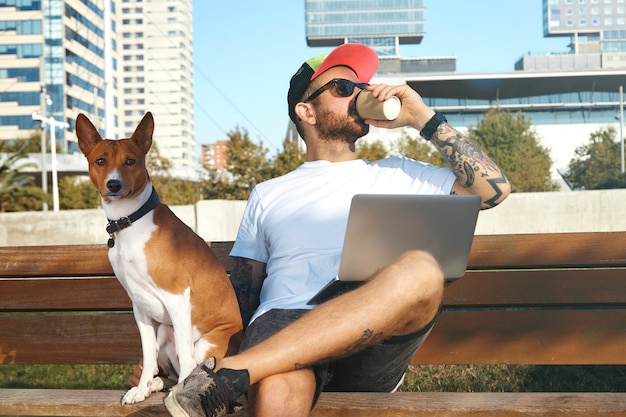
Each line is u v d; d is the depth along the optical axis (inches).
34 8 3941.9
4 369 191.8
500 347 123.6
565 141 3272.6
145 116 106.2
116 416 91.4
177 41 6407.5
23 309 129.7
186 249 100.3
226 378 75.8
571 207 313.9
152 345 100.7
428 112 105.6
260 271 109.5
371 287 80.9
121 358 127.0
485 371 171.9
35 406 92.7
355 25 6491.1
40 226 378.6
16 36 3937.0
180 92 6378.0
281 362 77.5
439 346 124.9
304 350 77.9
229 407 76.6
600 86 3690.9
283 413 77.6
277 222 104.2
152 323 103.2
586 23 7185.0
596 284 121.5
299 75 110.8
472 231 88.7
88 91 4382.4
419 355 125.4
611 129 2309.3
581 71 3585.1
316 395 83.5
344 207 103.0
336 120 107.7
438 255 88.8
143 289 99.6
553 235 121.7
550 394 87.9
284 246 101.7
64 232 379.9
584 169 2278.5
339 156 109.6
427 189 104.8
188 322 98.4
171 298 98.0
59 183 1894.7
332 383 95.9
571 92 3710.6
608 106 3688.5
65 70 3966.5
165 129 6348.4
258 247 108.3
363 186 104.8
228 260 127.1
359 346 80.3
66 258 128.5
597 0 7160.4
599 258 120.3
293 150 1332.4
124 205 99.1
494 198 102.8
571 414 81.9
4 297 130.3
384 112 102.8
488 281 123.5
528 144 2062.0
